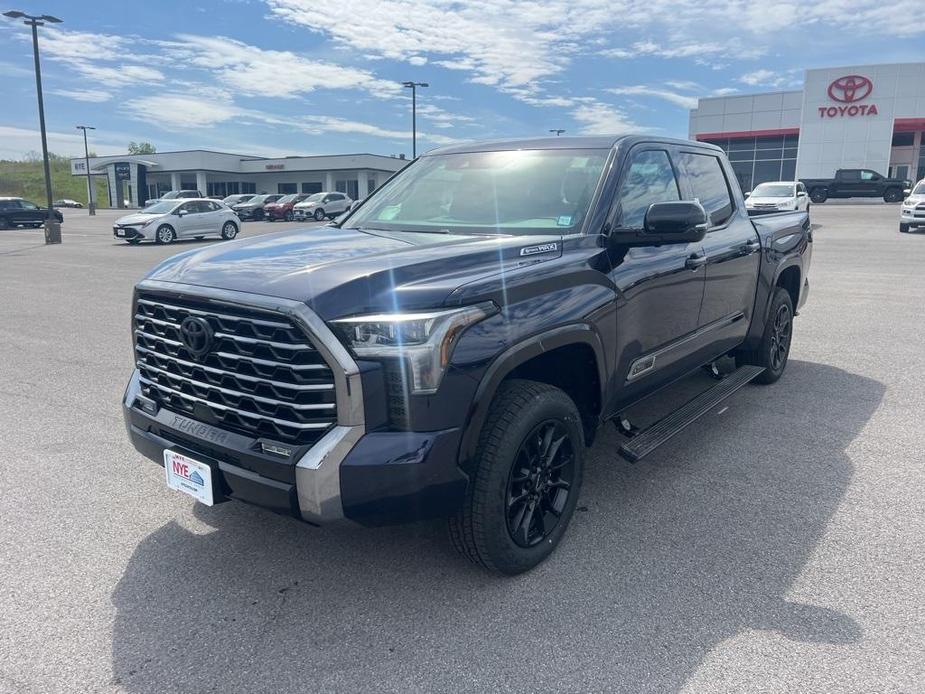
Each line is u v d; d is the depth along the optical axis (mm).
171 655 2605
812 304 9805
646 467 4262
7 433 4887
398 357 2541
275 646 2654
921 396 5570
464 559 3221
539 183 3799
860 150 44500
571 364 3391
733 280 4758
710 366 5551
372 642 2670
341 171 64375
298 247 3271
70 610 2879
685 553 3275
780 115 48219
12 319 9102
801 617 2781
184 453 2902
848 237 21172
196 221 25281
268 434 2676
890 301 10000
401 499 2590
